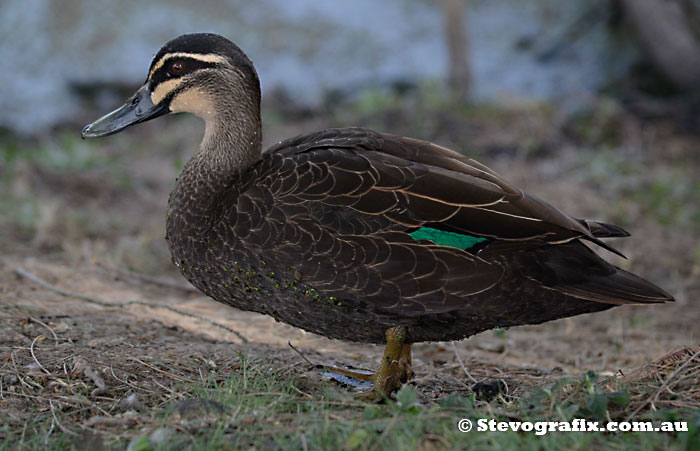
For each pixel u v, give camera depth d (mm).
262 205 5875
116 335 7504
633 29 21891
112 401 5965
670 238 13211
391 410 5434
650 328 9789
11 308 7938
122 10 23766
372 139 6191
